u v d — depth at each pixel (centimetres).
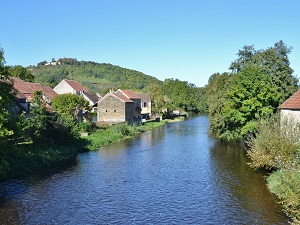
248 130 4162
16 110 4362
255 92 4269
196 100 14938
